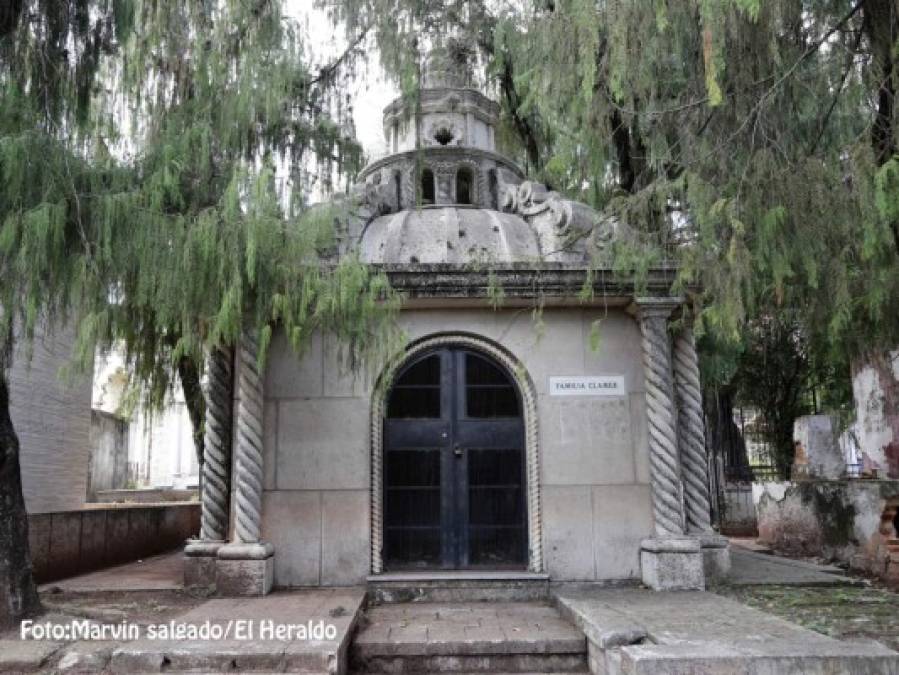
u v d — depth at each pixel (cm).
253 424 709
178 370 930
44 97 551
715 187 476
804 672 428
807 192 438
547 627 594
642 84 465
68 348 1161
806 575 784
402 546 737
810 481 942
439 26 905
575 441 743
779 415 1636
